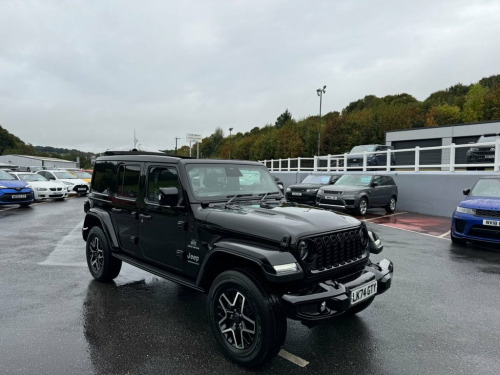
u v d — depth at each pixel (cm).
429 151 2231
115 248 468
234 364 298
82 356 309
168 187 366
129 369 289
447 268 593
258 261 274
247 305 293
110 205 484
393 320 390
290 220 312
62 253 690
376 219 1184
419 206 1355
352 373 286
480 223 718
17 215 1255
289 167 2427
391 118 4734
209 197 367
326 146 4906
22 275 545
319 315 273
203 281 329
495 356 314
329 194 1233
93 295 460
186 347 327
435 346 332
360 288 304
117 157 479
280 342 280
